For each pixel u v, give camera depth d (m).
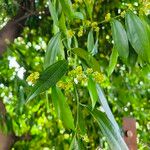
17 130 1.31
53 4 0.58
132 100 1.55
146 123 1.63
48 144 1.47
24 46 1.33
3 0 1.23
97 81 0.51
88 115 1.25
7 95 1.25
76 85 0.52
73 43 0.63
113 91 1.48
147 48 0.53
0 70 1.24
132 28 0.53
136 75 1.46
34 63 1.30
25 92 1.19
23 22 1.25
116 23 0.54
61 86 0.50
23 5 1.22
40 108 1.34
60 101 0.49
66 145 1.45
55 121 1.42
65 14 0.57
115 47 0.54
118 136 0.48
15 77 1.20
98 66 0.54
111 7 1.24
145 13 0.56
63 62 0.48
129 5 0.55
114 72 1.42
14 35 1.20
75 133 0.49
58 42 0.57
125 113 1.52
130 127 0.92
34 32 1.33
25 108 1.30
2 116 1.22
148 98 1.64
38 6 1.25
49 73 0.47
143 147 1.57
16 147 1.44
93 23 0.62
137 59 0.60
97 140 1.29
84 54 0.54
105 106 0.51
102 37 1.31
